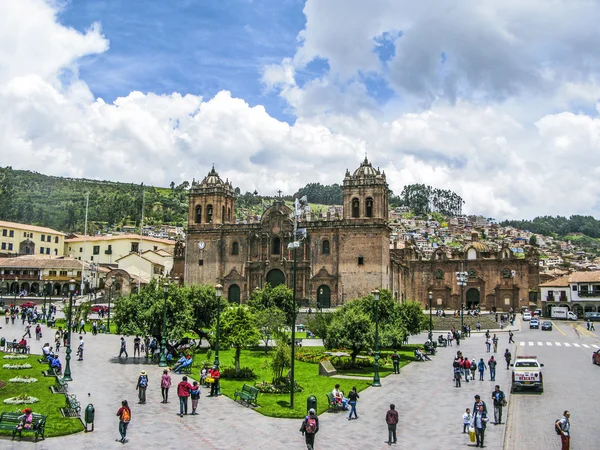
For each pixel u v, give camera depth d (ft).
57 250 567.18
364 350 215.72
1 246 520.42
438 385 167.43
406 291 461.78
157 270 495.00
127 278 428.56
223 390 151.02
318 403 139.64
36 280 457.27
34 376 159.53
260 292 286.25
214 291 228.63
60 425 112.88
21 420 105.91
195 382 127.75
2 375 159.43
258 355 219.20
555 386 166.91
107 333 270.87
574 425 123.44
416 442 110.01
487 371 194.49
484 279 463.83
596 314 413.39
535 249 473.26
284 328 230.48
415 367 201.77
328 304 370.94
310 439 100.32
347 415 130.00
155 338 202.90
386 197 379.55
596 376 183.52
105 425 115.65
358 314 203.21
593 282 442.91
